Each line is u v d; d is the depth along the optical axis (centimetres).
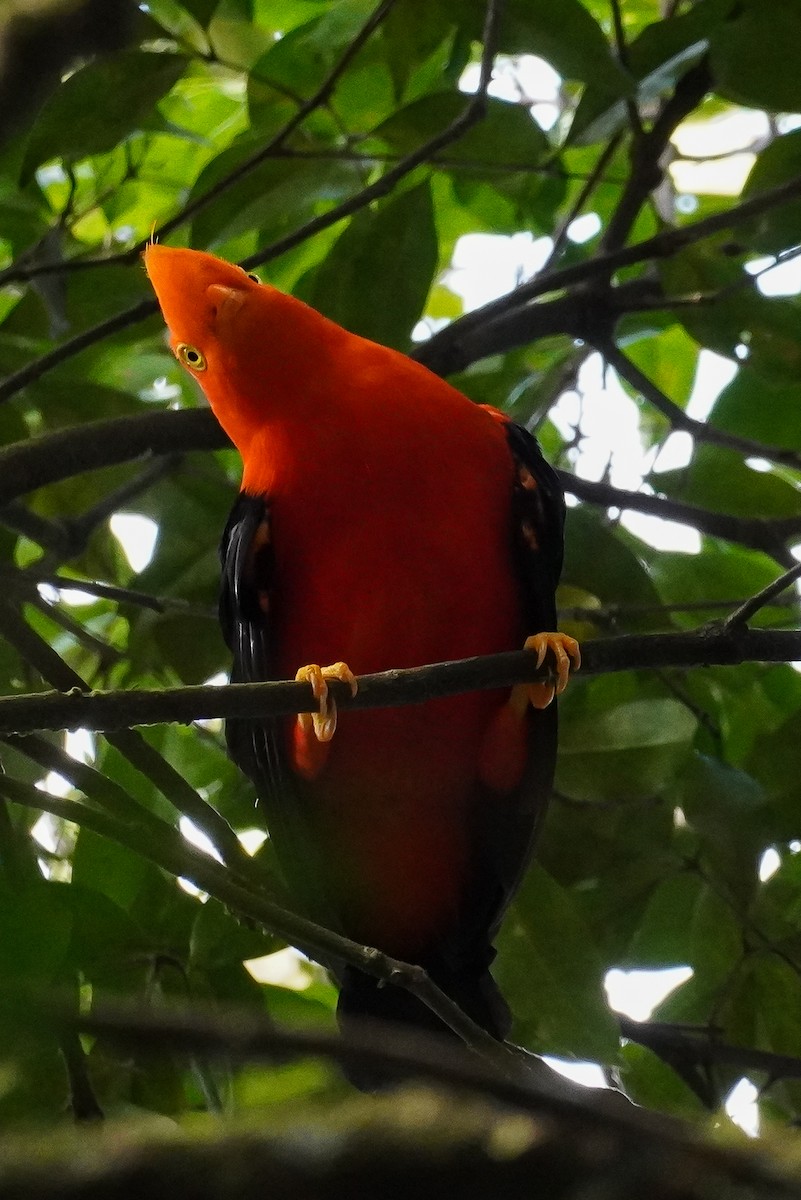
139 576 927
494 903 767
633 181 920
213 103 1074
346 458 684
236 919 672
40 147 771
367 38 801
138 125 834
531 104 1059
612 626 868
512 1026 762
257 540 697
